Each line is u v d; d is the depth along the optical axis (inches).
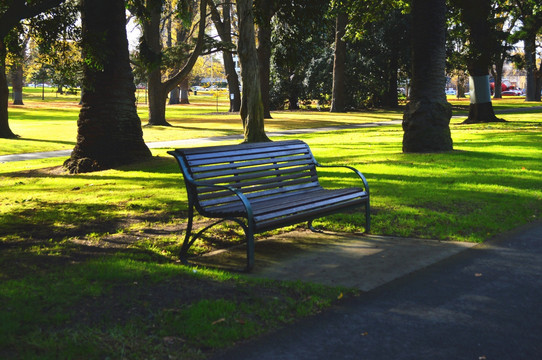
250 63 736.3
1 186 460.1
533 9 1166.3
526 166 441.4
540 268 193.6
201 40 1235.9
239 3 727.7
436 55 529.0
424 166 448.8
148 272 187.0
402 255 211.9
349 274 188.7
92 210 320.8
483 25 1075.9
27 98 3270.2
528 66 1582.2
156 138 969.5
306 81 2137.1
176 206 324.8
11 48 539.8
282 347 132.0
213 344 131.2
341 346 132.6
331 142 745.0
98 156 552.1
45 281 177.6
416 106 543.2
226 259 210.5
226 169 227.9
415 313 153.0
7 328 134.5
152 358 123.4
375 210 292.4
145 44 621.0
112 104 554.6
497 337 136.9
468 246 223.8
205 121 1462.8
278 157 256.2
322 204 224.7
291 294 167.0
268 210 201.5
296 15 613.6
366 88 2121.1
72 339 130.3
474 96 1111.0
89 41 483.5
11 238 253.3
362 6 1007.6
